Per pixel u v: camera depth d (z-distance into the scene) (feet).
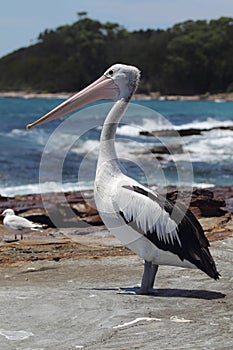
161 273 32.89
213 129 150.61
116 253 39.11
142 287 28.66
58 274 33.81
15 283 31.50
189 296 28.37
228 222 49.03
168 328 23.50
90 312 25.23
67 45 579.07
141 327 23.54
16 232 46.16
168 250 27.43
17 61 581.12
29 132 138.62
